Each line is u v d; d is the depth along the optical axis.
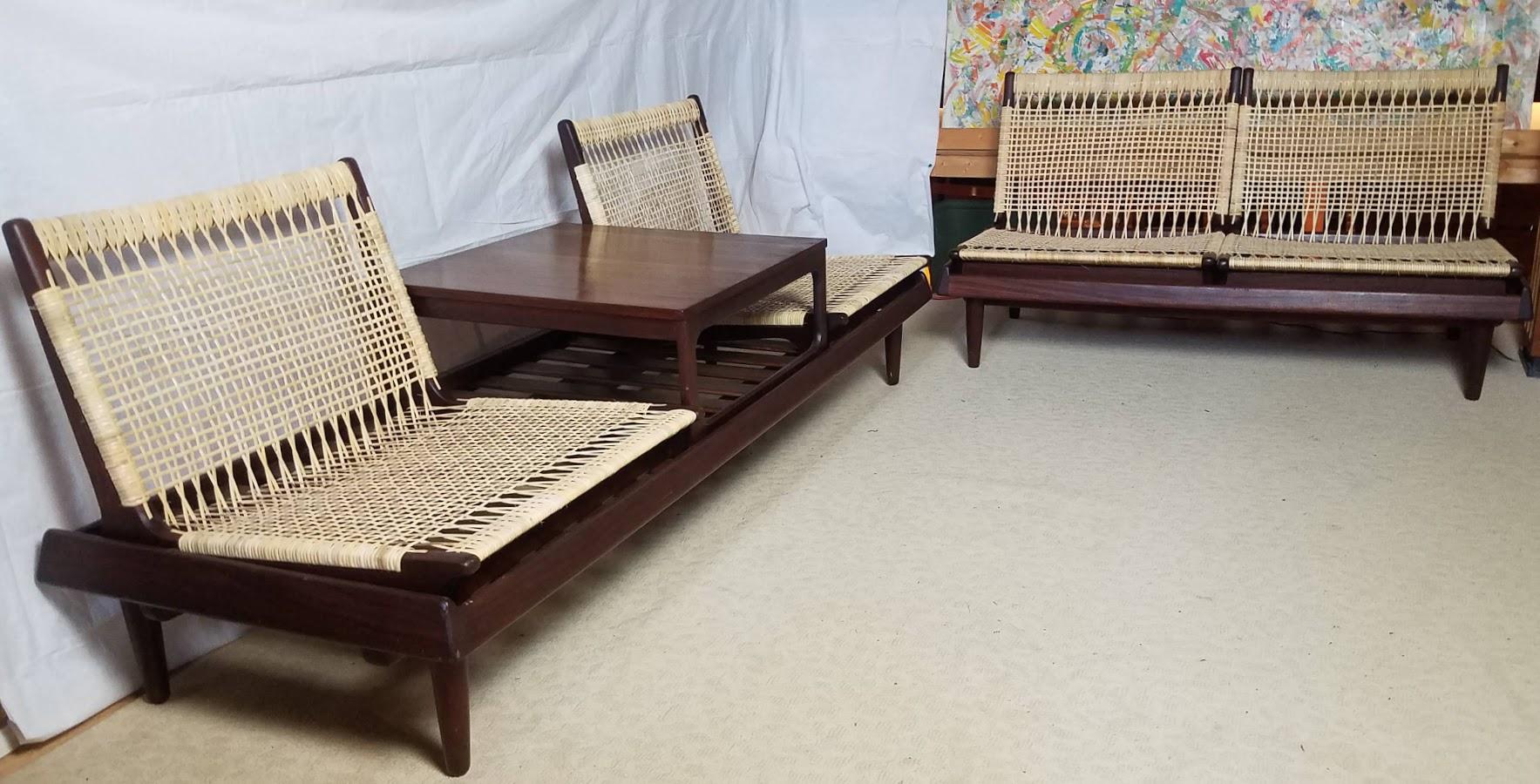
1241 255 3.03
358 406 2.16
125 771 1.73
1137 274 3.11
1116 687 1.86
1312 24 3.47
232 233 2.12
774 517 2.47
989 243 3.34
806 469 2.71
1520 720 1.75
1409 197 3.30
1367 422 2.88
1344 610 2.06
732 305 2.28
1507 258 2.91
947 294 3.27
